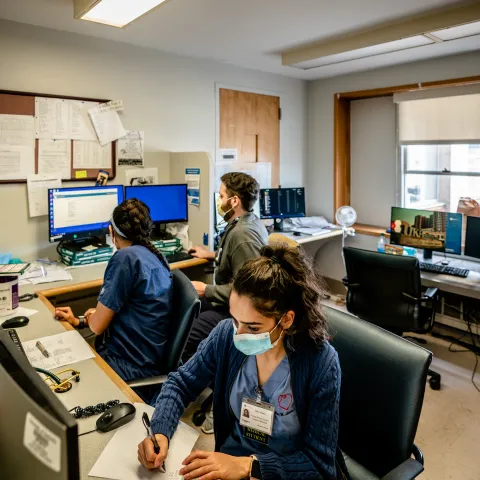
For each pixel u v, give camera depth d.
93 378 1.42
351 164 4.57
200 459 1.00
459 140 3.62
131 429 1.17
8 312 1.96
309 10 2.52
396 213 3.57
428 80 3.64
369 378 1.29
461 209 3.62
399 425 1.20
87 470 1.02
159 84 3.45
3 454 0.68
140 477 1.01
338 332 1.38
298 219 4.41
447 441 2.29
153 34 3.00
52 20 2.70
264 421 1.10
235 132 4.03
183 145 3.66
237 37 3.08
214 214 3.31
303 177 4.75
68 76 2.97
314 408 1.05
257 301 1.01
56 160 2.97
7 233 2.83
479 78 3.33
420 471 1.12
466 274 3.06
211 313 2.44
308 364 1.08
